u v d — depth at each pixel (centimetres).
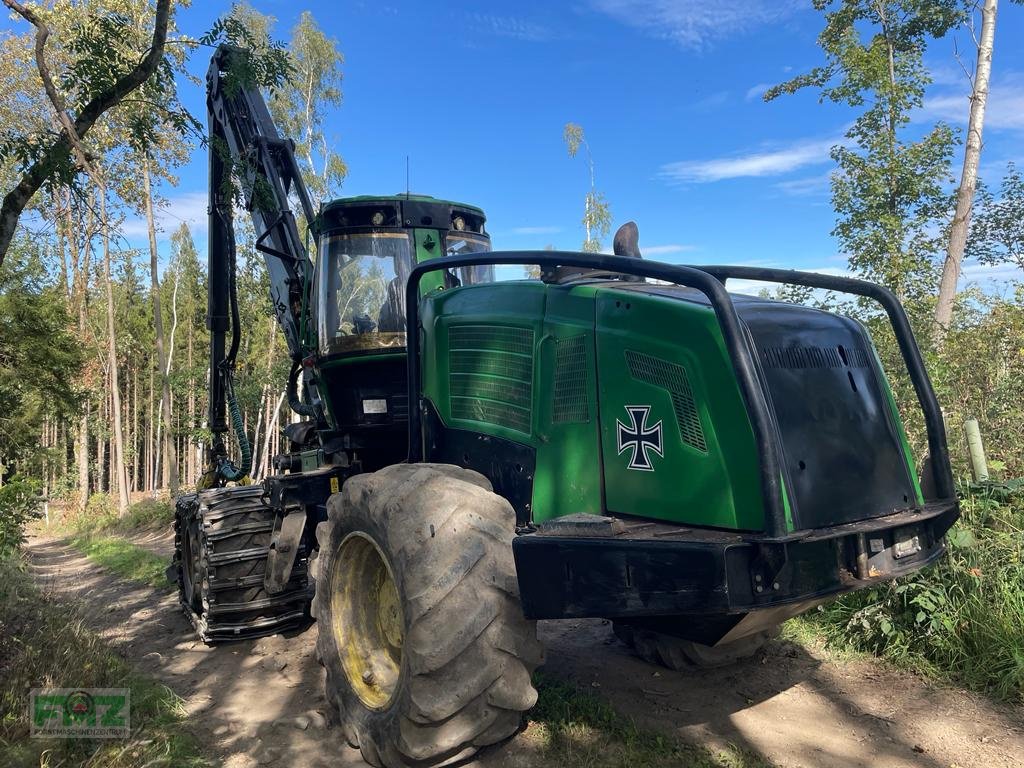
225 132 708
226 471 750
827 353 312
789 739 337
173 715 390
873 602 440
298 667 472
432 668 281
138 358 3862
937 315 1052
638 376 306
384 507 319
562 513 331
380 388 532
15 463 1391
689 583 252
